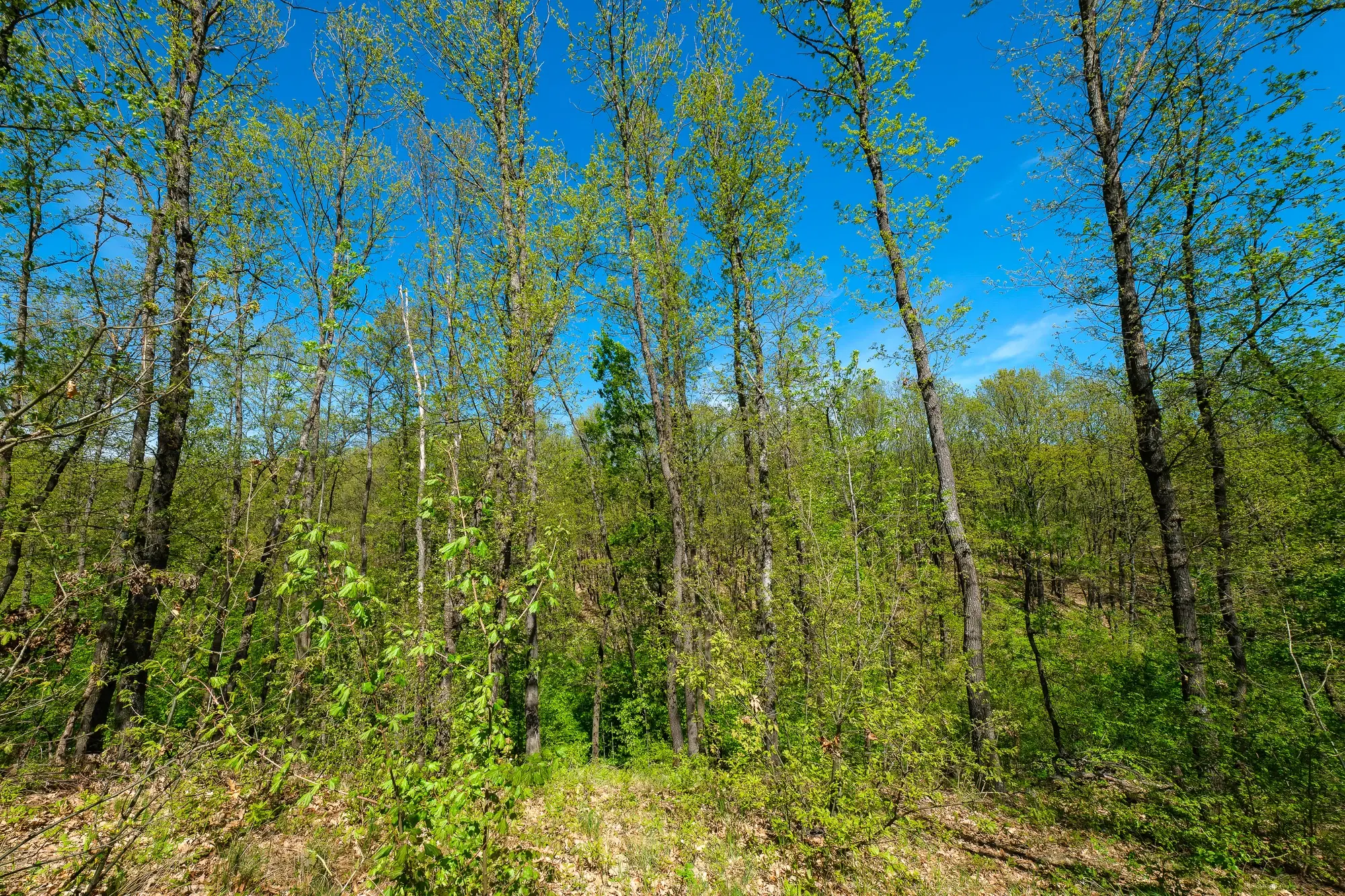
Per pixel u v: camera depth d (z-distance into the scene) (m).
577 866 5.61
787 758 6.74
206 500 10.88
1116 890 5.99
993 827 7.28
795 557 8.11
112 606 7.07
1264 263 6.85
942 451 9.23
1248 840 6.04
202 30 8.34
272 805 5.22
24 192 4.91
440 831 3.02
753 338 9.84
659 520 14.21
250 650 9.45
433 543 9.51
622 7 10.32
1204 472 9.61
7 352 4.64
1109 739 8.55
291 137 11.66
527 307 8.52
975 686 8.52
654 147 10.85
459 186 10.65
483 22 9.68
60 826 3.30
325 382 11.16
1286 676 7.61
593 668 15.77
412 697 4.68
